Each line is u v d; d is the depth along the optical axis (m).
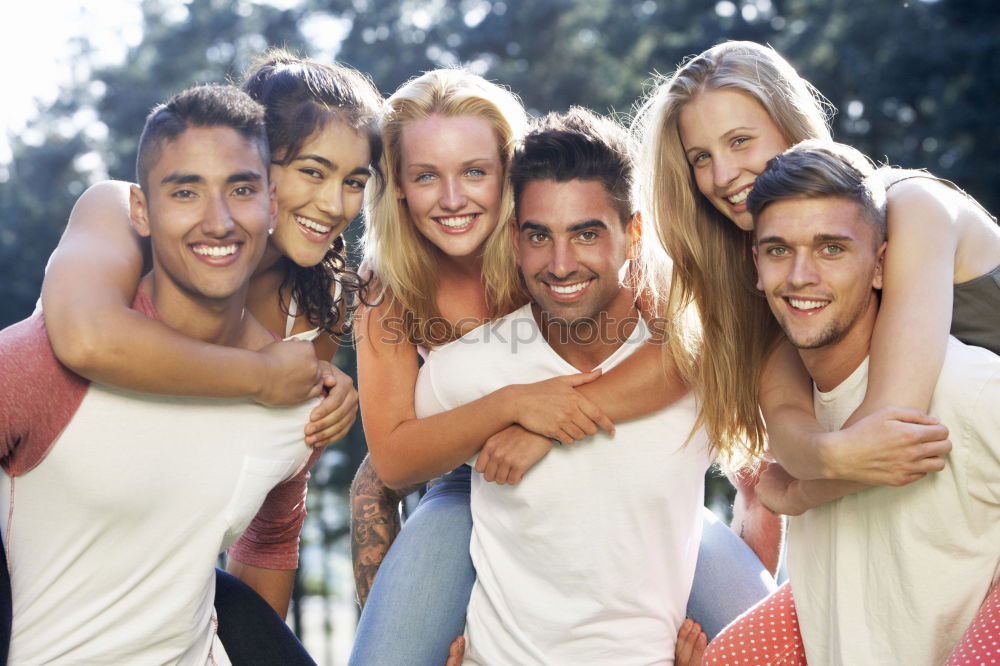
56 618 3.53
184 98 3.51
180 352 3.42
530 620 4.12
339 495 28.25
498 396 4.03
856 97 25.34
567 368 4.13
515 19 32.09
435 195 4.25
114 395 3.50
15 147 33.78
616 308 4.13
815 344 3.48
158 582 3.64
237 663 3.97
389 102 4.35
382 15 32.78
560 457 4.05
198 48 33.94
